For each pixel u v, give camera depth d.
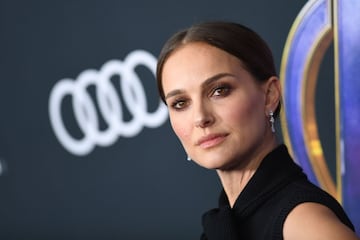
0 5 8.52
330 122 6.61
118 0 7.96
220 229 2.66
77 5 8.18
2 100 8.53
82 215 8.19
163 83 2.79
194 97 2.66
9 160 8.51
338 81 3.67
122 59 7.99
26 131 8.44
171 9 7.70
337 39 3.67
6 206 8.52
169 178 7.76
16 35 8.47
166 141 7.77
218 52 2.66
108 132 8.07
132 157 7.94
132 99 7.93
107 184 8.05
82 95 8.17
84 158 8.18
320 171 4.32
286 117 4.37
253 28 7.23
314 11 4.04
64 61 8.26
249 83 2.70
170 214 7.75
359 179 3.65
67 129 8.25
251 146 2.68
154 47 7.82
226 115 2.63
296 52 4.26
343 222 2.38
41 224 8.35
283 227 2.31
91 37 8.12
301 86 4.31
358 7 3.54
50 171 8.32
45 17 8.34
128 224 7.95
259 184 2.62
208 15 7.49
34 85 8.40
